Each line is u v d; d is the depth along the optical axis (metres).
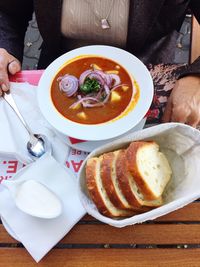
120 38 0.64
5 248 0.42
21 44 0.66
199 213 0.43
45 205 0.42
